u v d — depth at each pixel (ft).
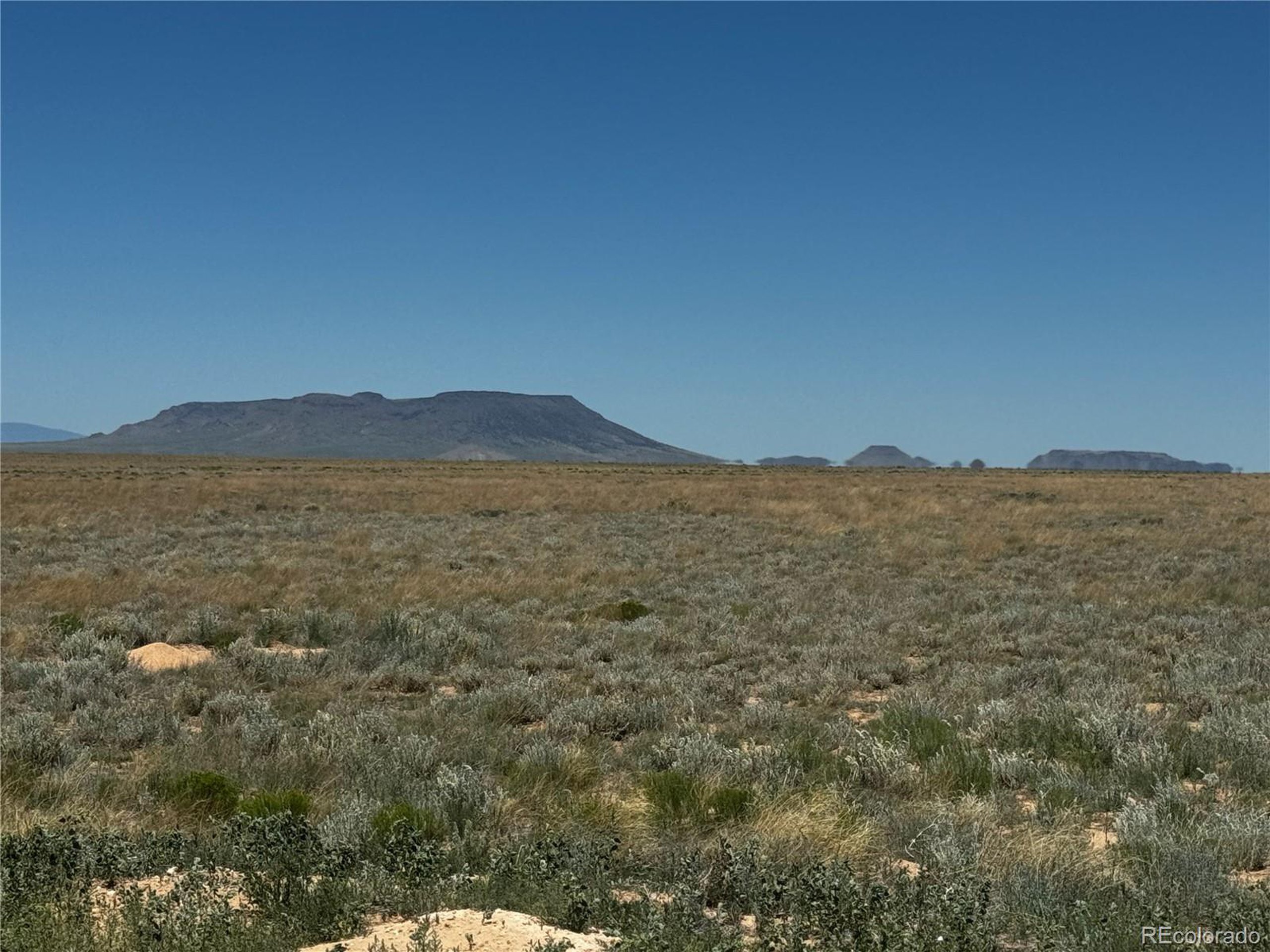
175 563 86.38
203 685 44.80
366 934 17.47
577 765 31.07
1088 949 16.75
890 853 23.40
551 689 43.16
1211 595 70.23
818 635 56.24
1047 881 19.95
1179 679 42.86
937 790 28.63
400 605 65.98
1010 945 17.54
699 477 256.52
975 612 64.28
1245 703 37.96
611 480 234.17
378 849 22.07
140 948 16.26
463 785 27.22
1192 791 28.14
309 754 32.09
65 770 30.68
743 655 51.39
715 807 26.09
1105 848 23.32
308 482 203.00
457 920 17.28
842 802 26.03
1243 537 107.45
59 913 17.46
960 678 44.32
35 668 45.52
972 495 173.78
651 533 115.85
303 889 18.83
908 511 137.90
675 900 18.47
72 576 74.64
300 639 56.13
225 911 17.54
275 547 100.17
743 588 74.54
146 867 21.30
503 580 77.15
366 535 110.11
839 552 97.14
